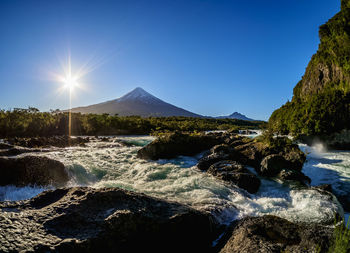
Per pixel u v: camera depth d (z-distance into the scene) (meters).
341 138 23.64
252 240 4.11
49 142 22.36
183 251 4.70
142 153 14.23
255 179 8.73
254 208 6.82
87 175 10.73
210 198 7.14
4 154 11.70
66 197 4.75
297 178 9.22
